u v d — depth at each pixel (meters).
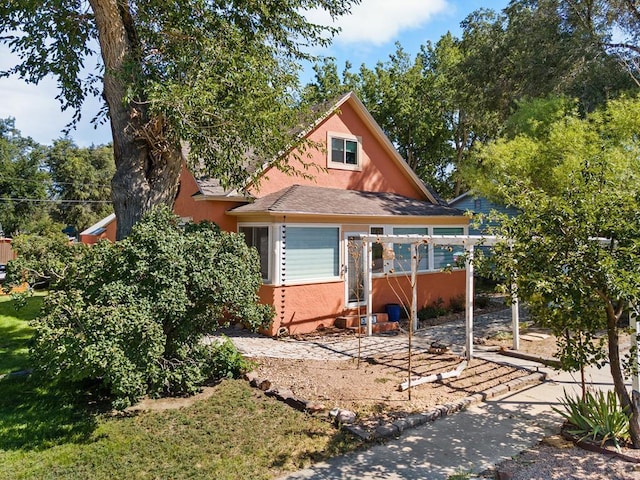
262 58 9.05
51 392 6.77
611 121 12.19
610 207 4.64
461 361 8.59
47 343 5.10
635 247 4.29
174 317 6.20
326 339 10.68
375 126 15.09
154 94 7.16
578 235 4.58
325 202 11.99
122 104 7.84
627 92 14.30
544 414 6.06
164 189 8.76
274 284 10.83
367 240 11.16
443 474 4.42
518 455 4.82
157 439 5.19
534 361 8.56
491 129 27.34
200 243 6.57
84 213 41.75
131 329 5.29
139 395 5.94
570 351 5.07
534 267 4.68
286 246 11.08
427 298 14.34
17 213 40.56
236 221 12.12
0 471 4.48
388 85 28.77
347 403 6.30
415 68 28.83
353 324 12.10
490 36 21.53
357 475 4.40
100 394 6.70
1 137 43.19
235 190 11.56
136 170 8.47
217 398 6.48
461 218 15.40
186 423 5.63
